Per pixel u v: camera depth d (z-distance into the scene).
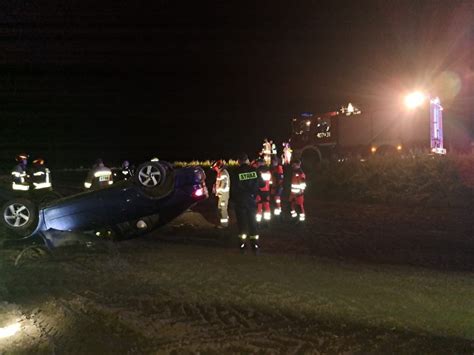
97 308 5.74
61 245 8.57
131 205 8.84
